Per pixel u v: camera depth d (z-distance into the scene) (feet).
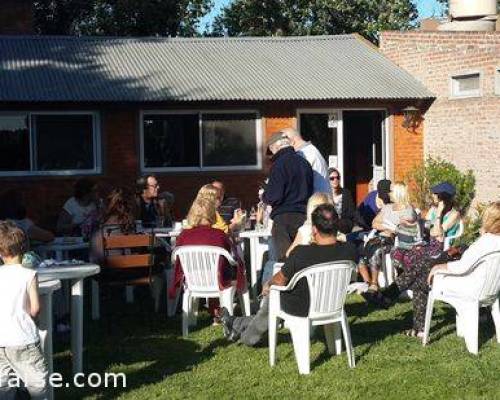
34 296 17.98
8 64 55.72
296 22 95.04
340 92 55.42
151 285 30.89
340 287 22.16
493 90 51.57
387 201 35.04
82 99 50.49
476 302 23.58
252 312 30.22
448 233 33.50
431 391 20.25
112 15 92.27
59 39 61.93
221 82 55.67
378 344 24.89
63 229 35.47
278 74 58.08
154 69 57.41
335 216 22.26
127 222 30.01
